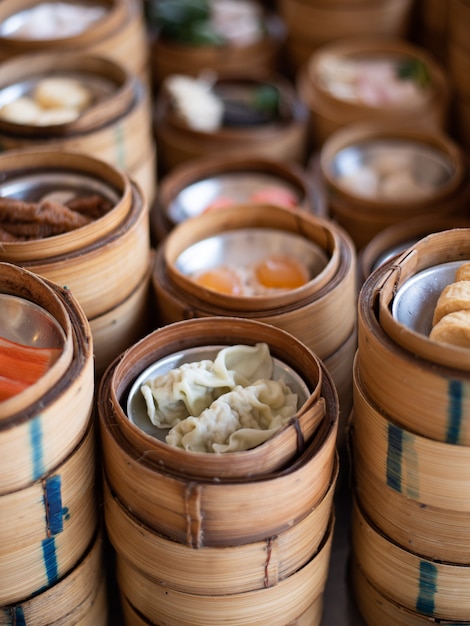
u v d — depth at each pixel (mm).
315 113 966
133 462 623
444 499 643
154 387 667
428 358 613
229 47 1018
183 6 1028
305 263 772
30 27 935
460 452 623
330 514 684
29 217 729
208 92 985
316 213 854
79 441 644
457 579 669
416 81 985
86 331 647
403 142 932
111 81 872
